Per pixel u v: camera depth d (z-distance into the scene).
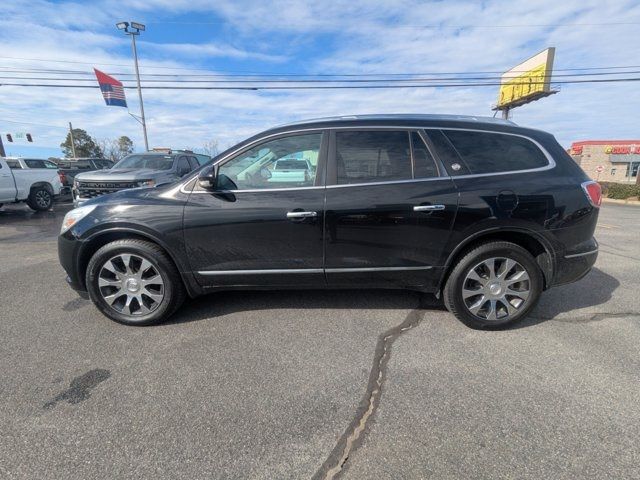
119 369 2.84
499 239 3.41
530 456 2.03
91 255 3.51
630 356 3.00
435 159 3.32
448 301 3.44
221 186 3.36
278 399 2.50
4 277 5.00
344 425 2.27
